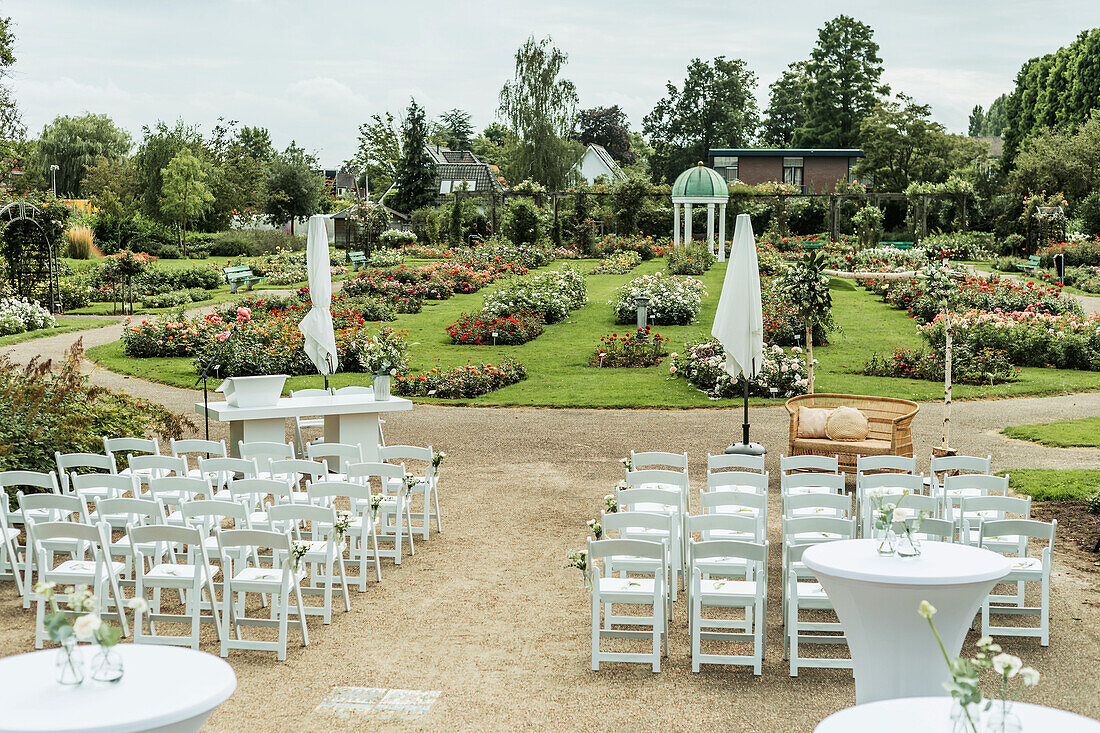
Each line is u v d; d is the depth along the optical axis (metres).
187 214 54.25
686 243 38.62
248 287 35.31
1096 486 10.69
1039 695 5.73
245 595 7.85
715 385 17.97
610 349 21.25
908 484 8.23
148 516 8.49
